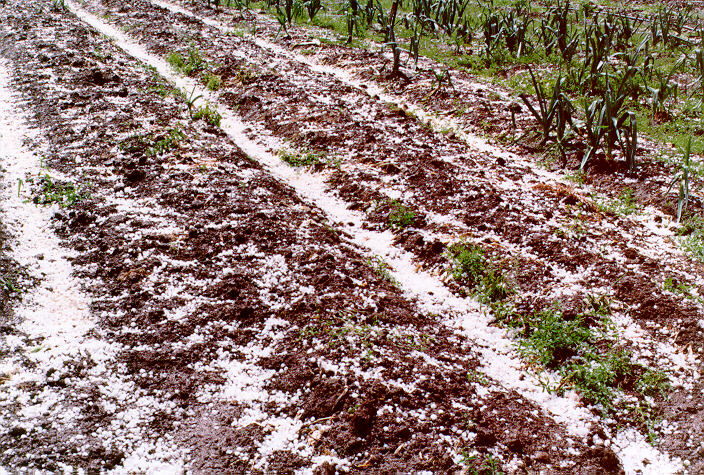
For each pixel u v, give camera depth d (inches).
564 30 363.6
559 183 229.1
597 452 122.7
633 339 154.4
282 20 428.5
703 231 192.2
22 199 196.1
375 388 129.0
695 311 158.2
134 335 145.0
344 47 398.0
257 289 160.1
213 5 523.2
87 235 181.0
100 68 314.3
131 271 164.4
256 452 117.4
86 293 159.3
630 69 290.5
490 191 217.3
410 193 220.8
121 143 230.1
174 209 191.8
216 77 327.3
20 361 134.7
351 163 241.1
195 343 143.0
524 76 339.6
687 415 132.7
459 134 276.4
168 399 129.2
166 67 350.0
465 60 371.2
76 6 517.3
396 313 158.6
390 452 117.6
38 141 235.9
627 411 136.6
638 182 224.2
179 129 246.4
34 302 154.8
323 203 218.4
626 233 196.7
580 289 171.2
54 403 124.6
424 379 135.3
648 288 167.5
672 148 249.4
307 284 162.7
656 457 125.2
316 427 122.7
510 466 118.0
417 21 432.5
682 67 341.4
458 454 118.2
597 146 236.5
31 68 309.0
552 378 146.6
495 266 181.0
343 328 146.8
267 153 253.0
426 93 317.7
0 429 116.6
